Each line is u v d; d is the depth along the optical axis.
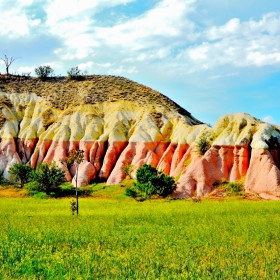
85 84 100.19
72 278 15.89
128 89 96.19
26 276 16.41
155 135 79.50
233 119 67.50
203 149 66.44
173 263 17.61
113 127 83.50
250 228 27.42
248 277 16.06
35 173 67.44
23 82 104.12
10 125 90.25
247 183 57.88
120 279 15.72
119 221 33.16
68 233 26.11
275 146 61.53
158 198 58.19
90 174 77.12
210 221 31.78
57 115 92.81
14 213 40.34
